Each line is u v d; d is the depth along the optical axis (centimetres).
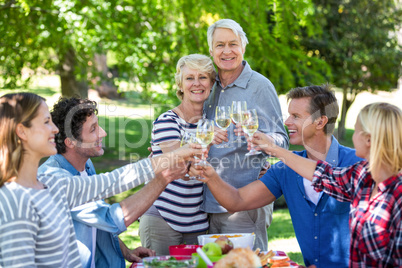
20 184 196
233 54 296
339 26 1091
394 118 189
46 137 200
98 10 655
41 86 2017
